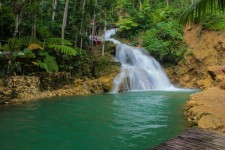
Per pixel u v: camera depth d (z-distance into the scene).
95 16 25.66
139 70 23.30
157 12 34.38
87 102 15.45
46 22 22.94
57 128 10.15
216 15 26.94
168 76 26.03
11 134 9.35
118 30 33.28
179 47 27.55
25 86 16.42
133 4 41.72
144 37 29.80
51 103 14.76
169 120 11.47
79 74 20.83
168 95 18.84
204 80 24.02
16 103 14.48
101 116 12.13
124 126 10.55
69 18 24.55
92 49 25.38
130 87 21.84
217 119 9.72
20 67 16.97
